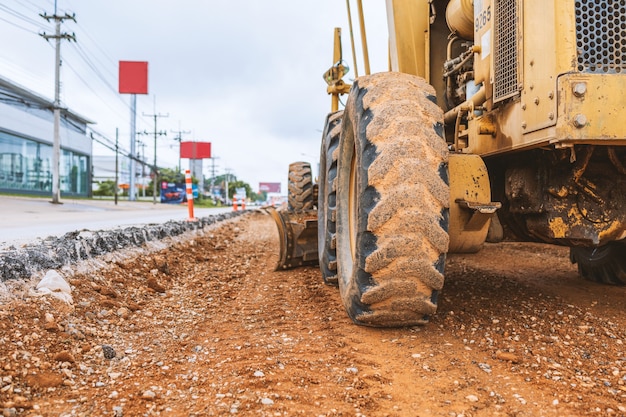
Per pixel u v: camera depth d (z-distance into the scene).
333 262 4.32
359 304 3.12
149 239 6.78
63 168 41.44
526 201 3.37
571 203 3.21
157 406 2.24
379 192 2.87
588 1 2.71
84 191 46.66
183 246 7.58
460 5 4.39
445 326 3.45
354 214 3.62
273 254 8.12
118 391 2.38
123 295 4.34
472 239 3.33
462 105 3.94
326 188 4.55
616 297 4.32
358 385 2.48
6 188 32.03
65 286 3.69
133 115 46.97
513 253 7.57
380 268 2.86
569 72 2.62
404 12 5.04
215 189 105.19
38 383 2.39
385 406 2.27
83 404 2.24
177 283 5.35
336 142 4.19
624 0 2.69
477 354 2.93
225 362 2.82
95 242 5.01
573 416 2.16
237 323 3.74
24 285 3.46
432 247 2.86
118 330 3.40
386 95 3.07
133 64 45.59
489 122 3.54
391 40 5.23
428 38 4.98
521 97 3.06
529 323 3.53
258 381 2.52
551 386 2.48
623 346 3.06
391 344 3.10
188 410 2.21
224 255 7.96
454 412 2.21
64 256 4.25
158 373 2.64
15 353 2.60
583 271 5.15
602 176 3.19
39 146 35.88
